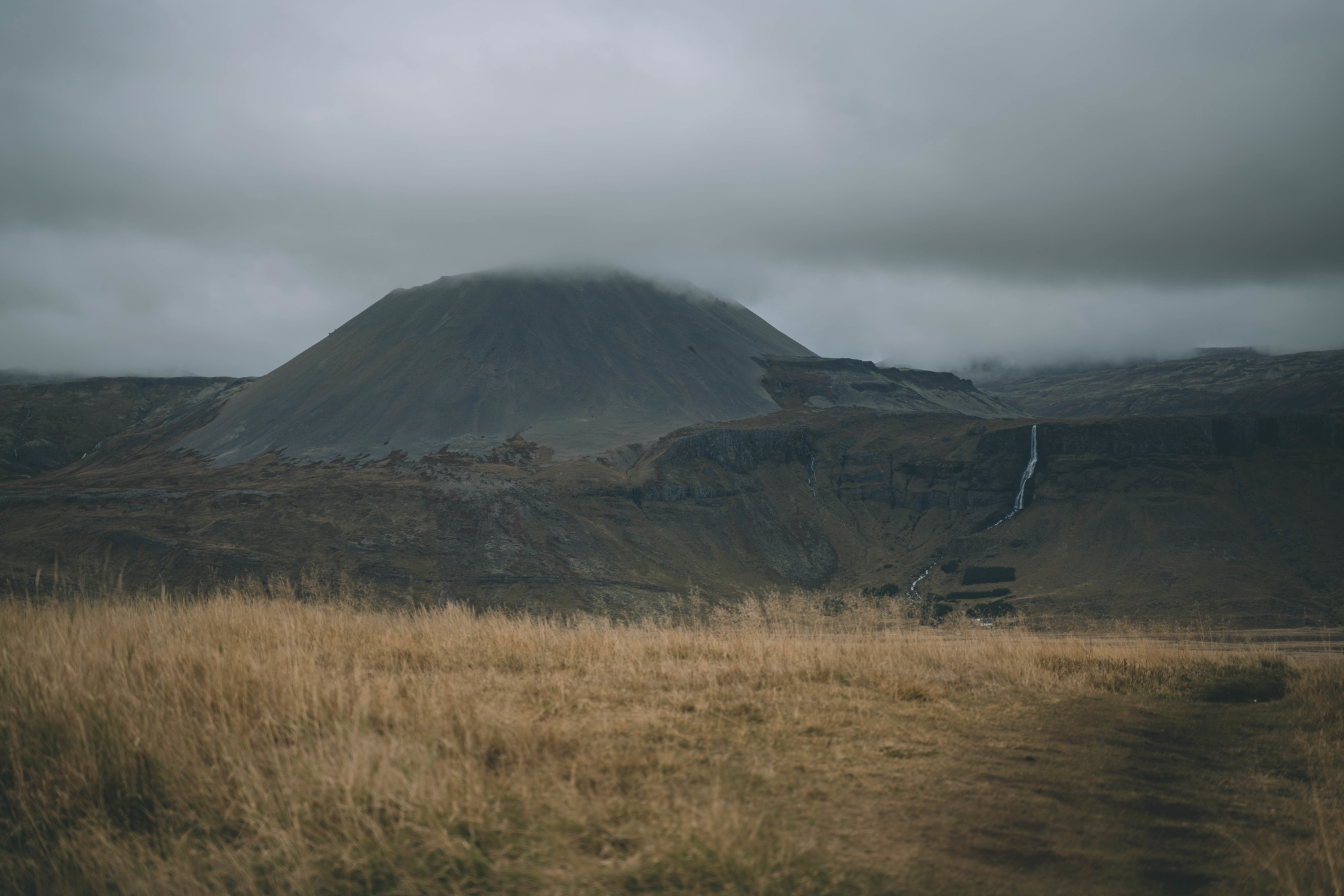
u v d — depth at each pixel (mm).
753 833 4656
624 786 5633
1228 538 179375
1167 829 5621
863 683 10164
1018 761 7082
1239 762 7523
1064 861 4922
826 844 4871
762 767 6332
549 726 6891
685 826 4707
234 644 9062
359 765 5270
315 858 4484
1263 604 143250
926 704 9195
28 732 5875
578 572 160000
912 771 6520
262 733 6141
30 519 159875
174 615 11062
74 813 5211
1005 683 10945
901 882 4453
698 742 6906
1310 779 6965
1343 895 4500
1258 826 5758
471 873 4309
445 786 5047
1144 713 9602
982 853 4965
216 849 4715
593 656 11062
